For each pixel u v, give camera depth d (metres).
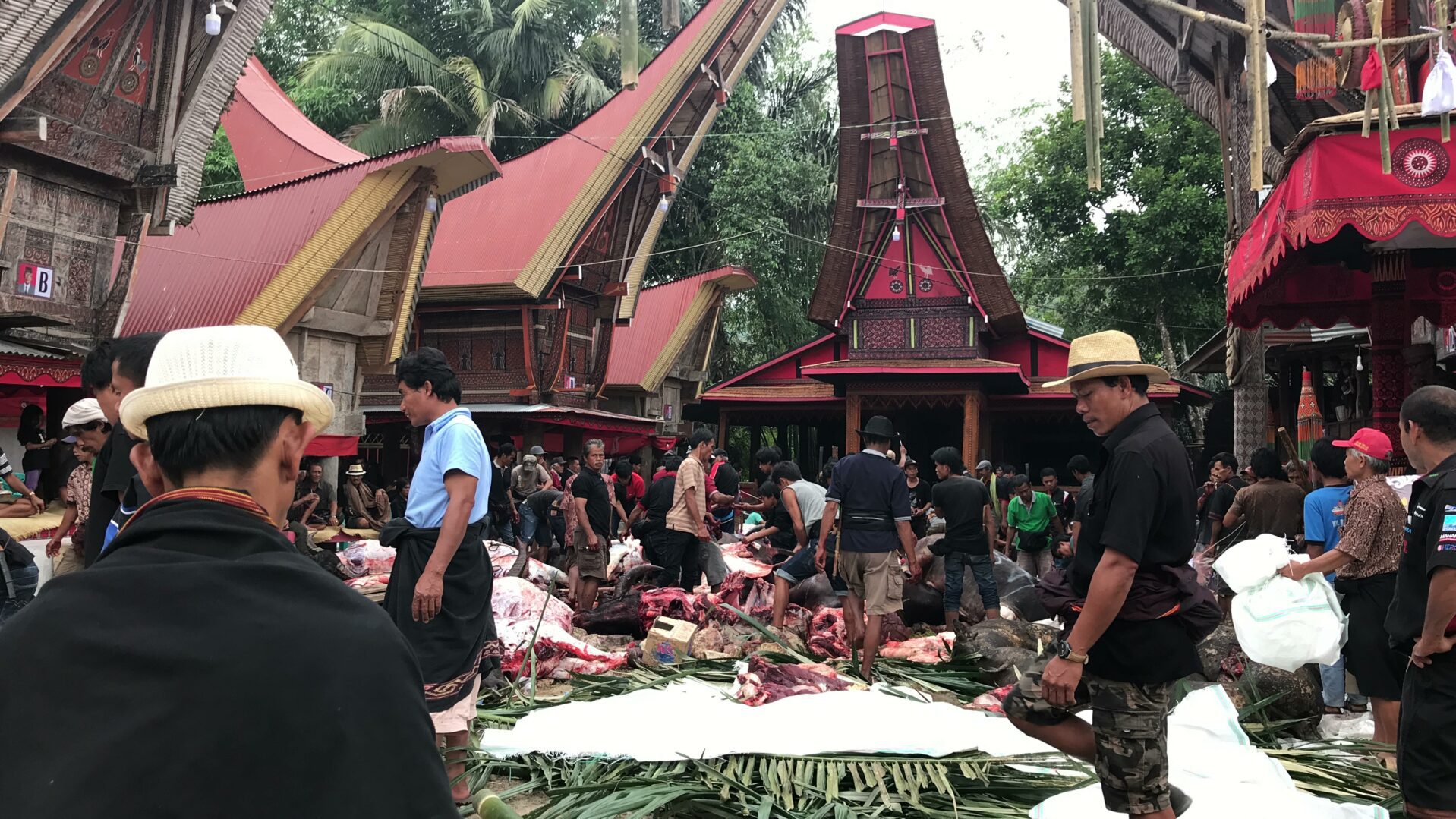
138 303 14.64
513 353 22.05
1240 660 6.06
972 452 24.59
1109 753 3.26
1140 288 28.19
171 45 11.37
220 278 14.69
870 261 25.11
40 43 9.59
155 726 1.20
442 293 21.50
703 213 34.31
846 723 4.90
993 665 6.75
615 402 26.94
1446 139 5.84
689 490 9.84
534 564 10.39
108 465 3.18
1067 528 16.53
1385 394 8.83
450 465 4.09
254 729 1.23
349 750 1.25
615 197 22.58
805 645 8.20
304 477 13.45
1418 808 3.43
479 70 32.28
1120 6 13.66
